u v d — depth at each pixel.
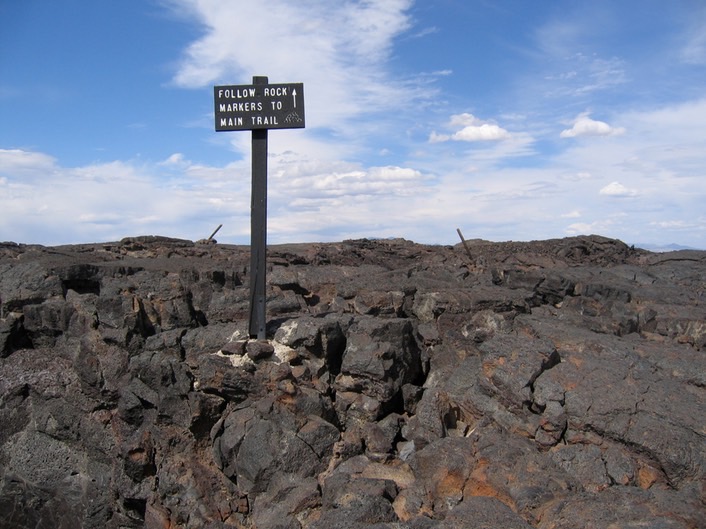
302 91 11.59
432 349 12.77
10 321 14.13
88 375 12.65
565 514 7.07
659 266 22.08
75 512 12.54
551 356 10.23
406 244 28.84
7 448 13.20
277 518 9.30
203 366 11.27
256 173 11.80
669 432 8.26
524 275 17.25
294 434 10.20
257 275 11.74
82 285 16.28
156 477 11.20
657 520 6.65
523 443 8.95
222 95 11.66
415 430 10.32
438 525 7.20
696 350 11.60
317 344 11.45
